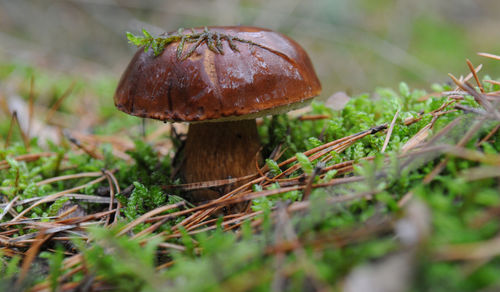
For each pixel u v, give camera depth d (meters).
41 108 0.38
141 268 0.17
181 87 0.20
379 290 0.15
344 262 0.16
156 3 0.73
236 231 0.20
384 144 0.21
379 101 0.27
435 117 0.21
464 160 0.18
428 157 0.18
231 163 0.23
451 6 0.86
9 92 0.38
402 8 0.76
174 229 0.20
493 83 0.21
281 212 0.18
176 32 0.22
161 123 0.34
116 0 0.72
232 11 0.67
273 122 0.26
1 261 0.19
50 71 0.49
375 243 0.16
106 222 0.22
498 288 0.15
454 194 0.17
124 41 0.72
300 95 0.21
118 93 0.22
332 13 0.70
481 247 0.15
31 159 0.27
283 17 0.69
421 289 0.15
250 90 0.20
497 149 0.18
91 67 0.59
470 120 0.19
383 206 0.17
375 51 0.66
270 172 0.22
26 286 0.18
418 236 0.15
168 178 0.25
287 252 0.17
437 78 0.58
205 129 0.23
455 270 0.15
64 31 0.72
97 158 0.28
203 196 0.23
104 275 0.18
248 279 0.16
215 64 0.20
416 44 0.71
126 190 0.24
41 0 0.75
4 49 0.54
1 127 0.33
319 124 0.27
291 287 0.16
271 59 0.21
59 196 0.23
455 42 0.73
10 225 0.21
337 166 0.20
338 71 0.66
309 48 0.71
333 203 0.18
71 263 0.19
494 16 0.86
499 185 0.17
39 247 0.20
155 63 0.21
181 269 0.16
